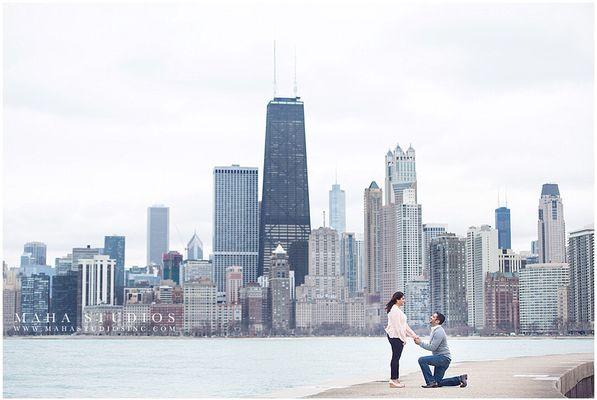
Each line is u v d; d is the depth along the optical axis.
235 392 46.38
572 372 23.19
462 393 17.28
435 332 18.67
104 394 46.22
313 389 18.97
